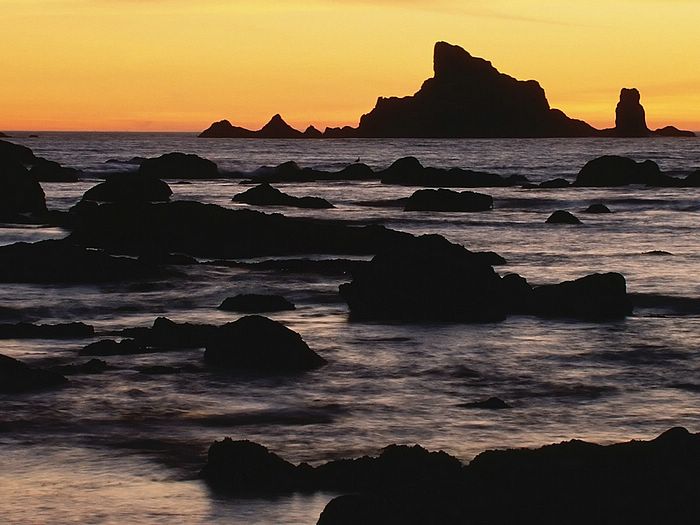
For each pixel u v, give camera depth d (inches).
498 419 690.2
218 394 754.8
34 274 1315.2
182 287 1291.8
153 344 920.3
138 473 574.6
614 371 840.9
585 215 2623.0
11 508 517.0
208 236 1681.8
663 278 1406.3
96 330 1020.5
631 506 472.1
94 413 699.4
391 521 465.7
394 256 1127.6
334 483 552.7
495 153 7450.8
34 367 840.3
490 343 954.1
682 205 2957.7
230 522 502.0
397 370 840.3
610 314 1099.3
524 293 1124.5
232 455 569.0
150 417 691.4
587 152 7588.6
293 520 505.4
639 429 668.1
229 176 4384.8
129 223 1713.8
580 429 666.2
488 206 2726.4
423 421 684.1
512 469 505.0
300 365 840.9
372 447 625.6
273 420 686.5
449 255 1132.5
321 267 1448.1
